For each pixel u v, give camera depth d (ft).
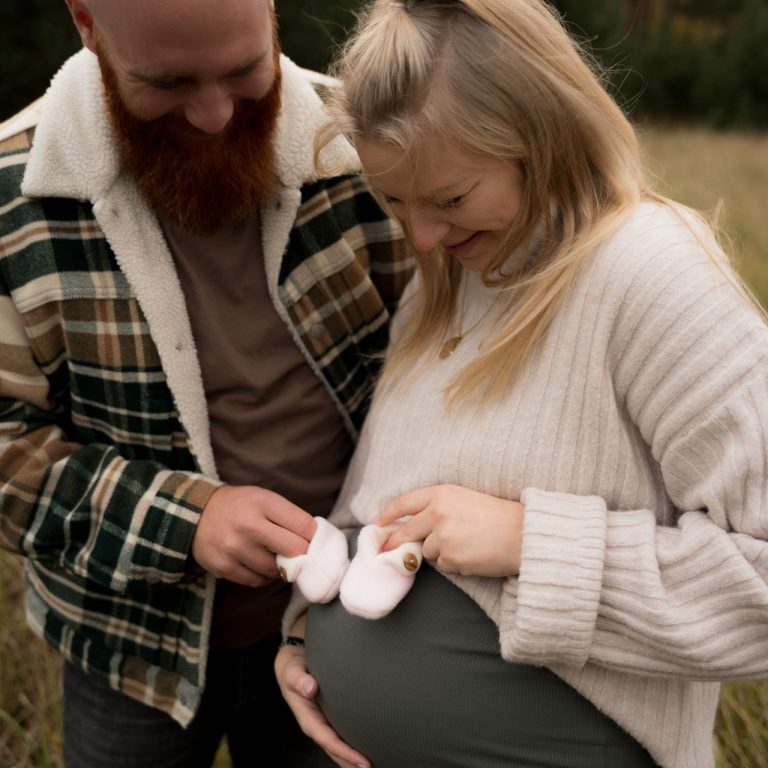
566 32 4.05
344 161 4.71
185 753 5.23
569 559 3.50
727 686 6.42
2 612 7.92
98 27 3.80
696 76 58.18
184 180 4.22
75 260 4.43
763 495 3.32
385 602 3.89
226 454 4.81
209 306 4.62
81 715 5.24
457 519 3.72
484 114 3.50
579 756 3.80
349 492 4.77
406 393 4.36
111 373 4.53
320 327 4.88
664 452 3.59
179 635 4.81
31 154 4.35
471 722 3.85
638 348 3.51
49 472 4.58
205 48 3.66
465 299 4.29
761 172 25.58
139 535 4.44
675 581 3.48
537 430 3.70
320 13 39.29
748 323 3.42
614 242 3.60
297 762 5.37
